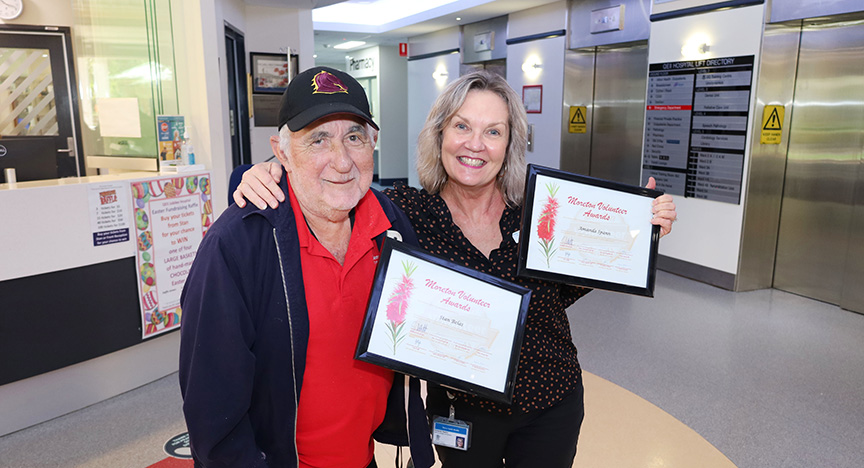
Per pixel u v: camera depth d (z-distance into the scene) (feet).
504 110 4.71
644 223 4.83
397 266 3.99
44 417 9.89
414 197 4.94
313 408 3.88
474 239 5.06
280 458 3.77
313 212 3.82
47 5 20.10
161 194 11.16
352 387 3.98
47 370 9.66
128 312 10.71
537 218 4.69
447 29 33.04
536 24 25.94
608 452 8.66
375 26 34.81
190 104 13.19
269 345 3.60
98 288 10.22
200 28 12.66
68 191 9.67
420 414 4.47
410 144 38.78
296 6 26.13
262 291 3.58
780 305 16.08
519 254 4.67
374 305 3.89
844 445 9.10
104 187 10.14
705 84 17.62
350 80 3.69
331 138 3.55
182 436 9.44
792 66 16.31
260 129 26.50
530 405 4.81
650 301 16.42
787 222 17.20
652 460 8.47
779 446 9.08
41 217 9.39
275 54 26.25
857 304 15.38
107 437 9.40
